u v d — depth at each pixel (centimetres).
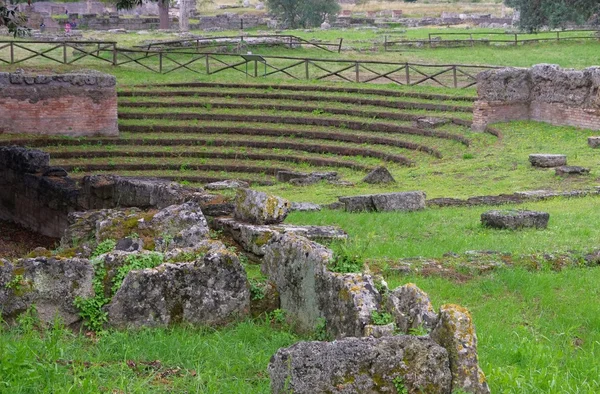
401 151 2797
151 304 895
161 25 6109
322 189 2192
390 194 1741
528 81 2877
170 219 1146
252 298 945
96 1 7269
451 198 1875
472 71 3969
